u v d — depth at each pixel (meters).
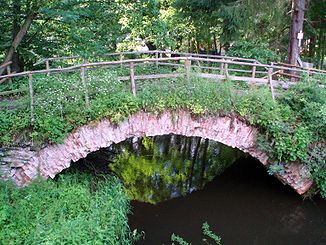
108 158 11.24
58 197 7.50
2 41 10.75
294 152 8.76
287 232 8.95
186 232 8.96
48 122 7.54
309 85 9.36
